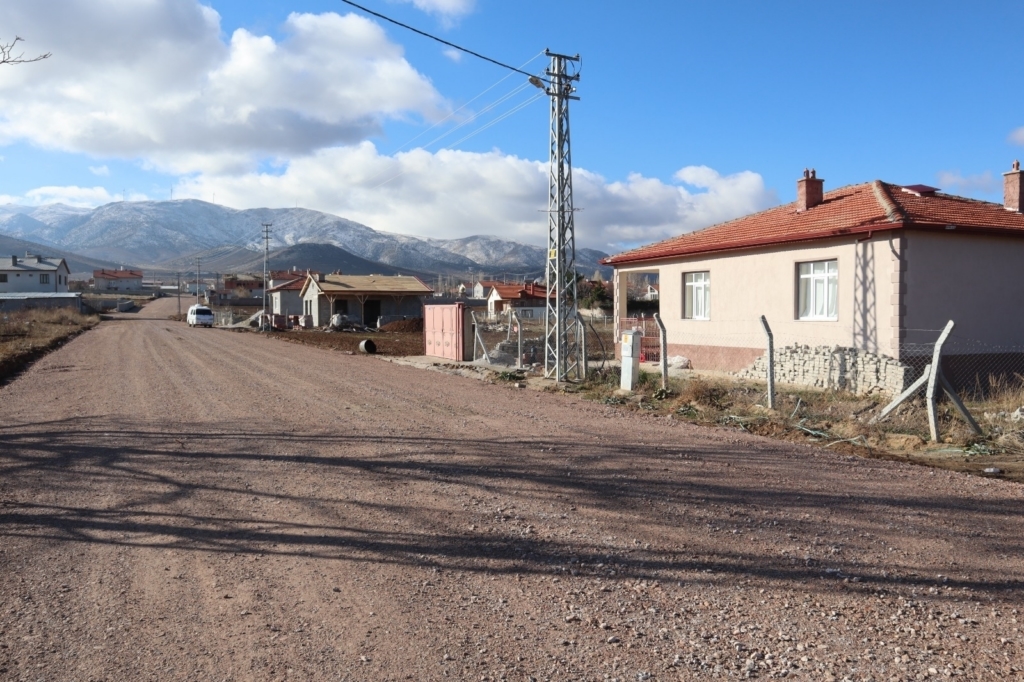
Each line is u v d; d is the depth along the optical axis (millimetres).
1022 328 17094
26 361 24141
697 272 21234
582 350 18234
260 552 5680
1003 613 4461
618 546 5727
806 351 16656
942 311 15859
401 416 12422
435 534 6062
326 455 9250
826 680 3686
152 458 9117
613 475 8102
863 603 4625
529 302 87125
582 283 76000
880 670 3783
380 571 5258
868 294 16031
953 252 16016
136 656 4004
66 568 5359
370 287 66500
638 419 12312
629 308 54844
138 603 4730
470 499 7129
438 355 27797
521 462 8781
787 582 4973
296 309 80375
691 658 3932
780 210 21094
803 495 7250
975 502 7000
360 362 25281
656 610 4551
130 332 47562
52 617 4516
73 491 7535
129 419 12148
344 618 4484
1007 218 17531
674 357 21641
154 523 6430
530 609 4586
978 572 5129
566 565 5332
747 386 15734
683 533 6031
